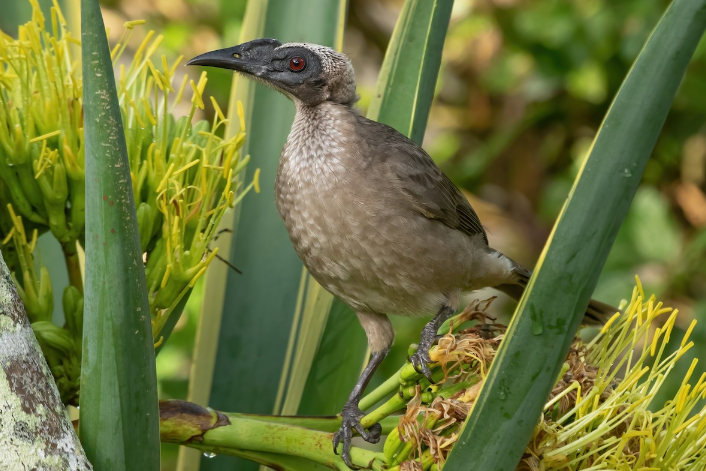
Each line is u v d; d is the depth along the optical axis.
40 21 4.41
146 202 4.41
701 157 4.79
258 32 4.55
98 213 4.32
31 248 4.40
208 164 4.41
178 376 4.76
